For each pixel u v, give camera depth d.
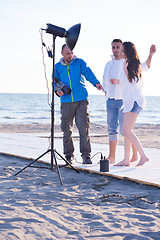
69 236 2.84
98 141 11.25
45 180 4.84
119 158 6.27
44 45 4.75
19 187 4.39
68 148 5.83
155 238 2.84
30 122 28.62
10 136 10.46
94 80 5.46
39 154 6.70
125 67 5.16
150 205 3.69
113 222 3.17
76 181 4.80
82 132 5.68
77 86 5.58
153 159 6.17
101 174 5.03
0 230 2.90
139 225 3.11
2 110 56.31
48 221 3.18
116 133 5.74
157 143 12.31
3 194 4.03
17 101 106.44
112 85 5.57
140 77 5.16
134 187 4.49
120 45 5.51
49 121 30.30
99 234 2.88
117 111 5.65
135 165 5.56
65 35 4.77
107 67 5.61
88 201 3.84
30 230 2.94
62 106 5.71
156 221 3.21
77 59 5.63
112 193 4.18
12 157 6.69
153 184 4.36
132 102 5.12
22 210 3.45
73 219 3.24
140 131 19.03
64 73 5.62
